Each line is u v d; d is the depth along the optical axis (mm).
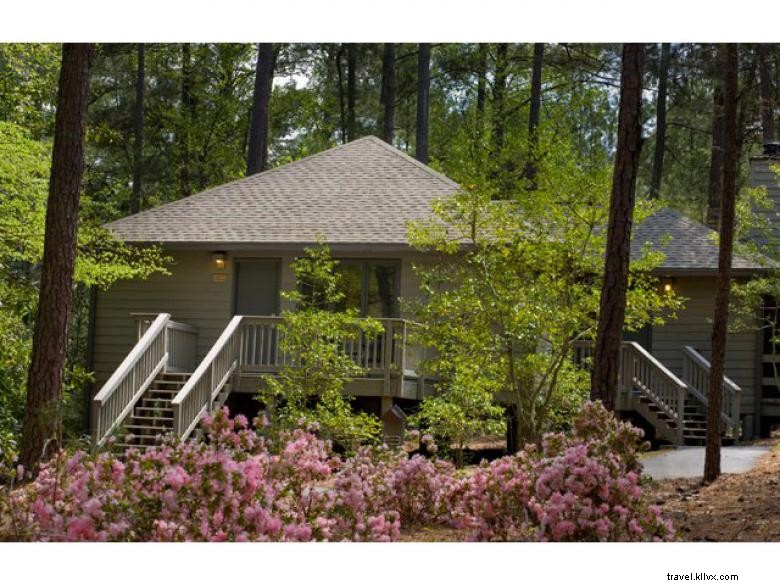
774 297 19547
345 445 14789
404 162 22266
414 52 36000
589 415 8594
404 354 17516
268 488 7055
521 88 35406
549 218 15430
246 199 21281
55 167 12766
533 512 8070
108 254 18203
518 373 14914
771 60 28188
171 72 34750
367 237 19422
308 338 15656
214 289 20219
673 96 33500
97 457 7668
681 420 18125
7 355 15969
